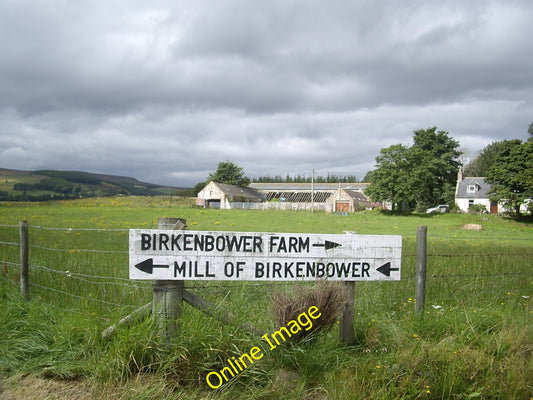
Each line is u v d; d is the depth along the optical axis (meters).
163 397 3.30
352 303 4.36
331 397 3.36
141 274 3.92
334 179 121.50
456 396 3.40
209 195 66.50
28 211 34.28
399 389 3.44
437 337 4.52
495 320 4.88
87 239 13.75
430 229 33.78
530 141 47.34
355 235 4.35
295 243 4.23
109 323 4.28
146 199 61.50
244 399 3.37
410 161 53.34
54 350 3.90
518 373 3.57
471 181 67.38
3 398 3.23
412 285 6.62
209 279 4.05
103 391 3.34
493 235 29.47
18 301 5.21
